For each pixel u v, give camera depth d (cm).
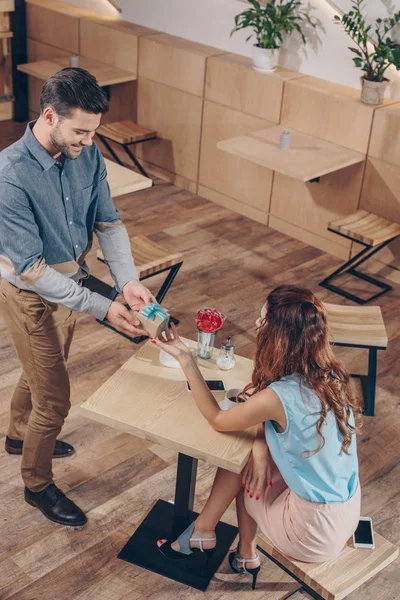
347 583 252
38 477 321
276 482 268
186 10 652
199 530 287
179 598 295
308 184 581
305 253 586
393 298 532
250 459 262
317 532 252
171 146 677
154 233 595
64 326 299
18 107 797
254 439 262
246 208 636
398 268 548
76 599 292
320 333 246
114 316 275
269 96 584
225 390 286
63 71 252
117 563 309
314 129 566
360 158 535
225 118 621
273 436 253
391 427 402
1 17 750
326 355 249
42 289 269
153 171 705
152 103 677
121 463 363
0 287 284
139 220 615
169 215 629
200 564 308
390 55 505
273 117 589
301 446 246
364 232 513
